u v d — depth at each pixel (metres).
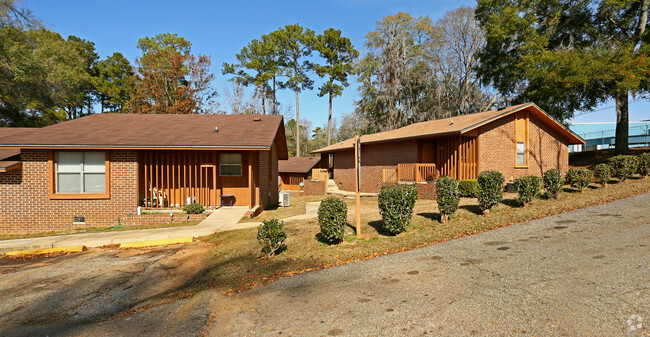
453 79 40.34
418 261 6.46
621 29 23.20
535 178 10.95
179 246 9.53
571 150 42.62
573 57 18.94
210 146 12.87
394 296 4.88
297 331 4.03
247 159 14.96
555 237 7.45
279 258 7.31
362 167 24.73
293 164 39.41
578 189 13.06
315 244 8.12
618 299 4.26
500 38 26.14
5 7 22.14
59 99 29.62
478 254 6.63
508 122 17.67
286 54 46.34
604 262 5.64
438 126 19.20
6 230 12.38
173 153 13.86
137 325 4.53
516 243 7.22
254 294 5.38
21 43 25.64
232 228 10.84
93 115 16.72
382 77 39.88
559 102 24.25
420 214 11.02
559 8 24.22
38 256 9.09
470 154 16.86
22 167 12.41
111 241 9.87
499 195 9.98
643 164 14.45
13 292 6.29
